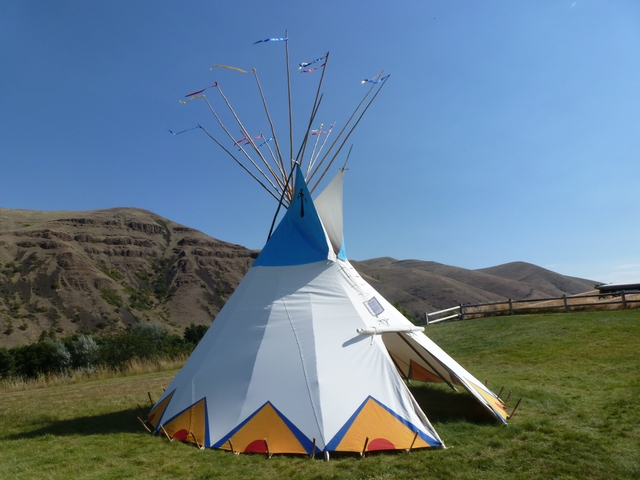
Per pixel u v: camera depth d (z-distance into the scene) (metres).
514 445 5.80
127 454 5.76
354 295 7.29
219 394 6.33
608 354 10.97
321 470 5.03
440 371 8.54
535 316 17.19
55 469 5.39
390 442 5.63
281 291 7.30
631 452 5.44
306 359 6.34
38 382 15.62
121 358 20.81
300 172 7.87
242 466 5.21
